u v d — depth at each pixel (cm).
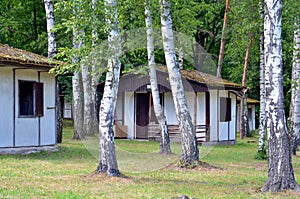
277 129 915
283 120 913
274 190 917
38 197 848
